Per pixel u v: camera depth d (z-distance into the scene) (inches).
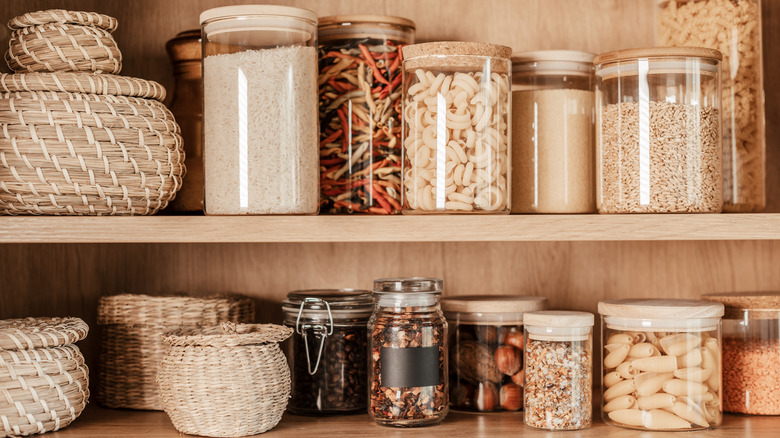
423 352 46.7
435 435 45.4
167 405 45.8
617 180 47.1
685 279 58.6
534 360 46.9
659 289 58.6
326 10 58.1
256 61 45.6
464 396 51.2
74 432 46.6
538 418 46.5
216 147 46.0
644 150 46.2
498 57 47.4
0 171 45.2
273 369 46.3
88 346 57.7
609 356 47.6
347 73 50.4
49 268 57.6
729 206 50.5
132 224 46.1
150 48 58.1
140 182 46.8
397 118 50.9
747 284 58.6
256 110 45.4
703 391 46.4
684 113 46.1
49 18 47.2
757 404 50.3
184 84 54.2
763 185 52.0
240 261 58.4
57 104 45.4
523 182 50.4
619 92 47.3
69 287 57.7
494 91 47.0
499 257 58.6
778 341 50.4
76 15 47.7
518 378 50.9
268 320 58.3
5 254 57.1
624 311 46.9
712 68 47.3
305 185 46.2
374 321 47.7
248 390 44.9
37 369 44.9
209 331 47.7
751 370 50.5
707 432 46.3
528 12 58.4
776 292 54.9
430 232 46.2
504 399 50.8
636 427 46.3
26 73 46.6
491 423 48.3
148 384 51.8
